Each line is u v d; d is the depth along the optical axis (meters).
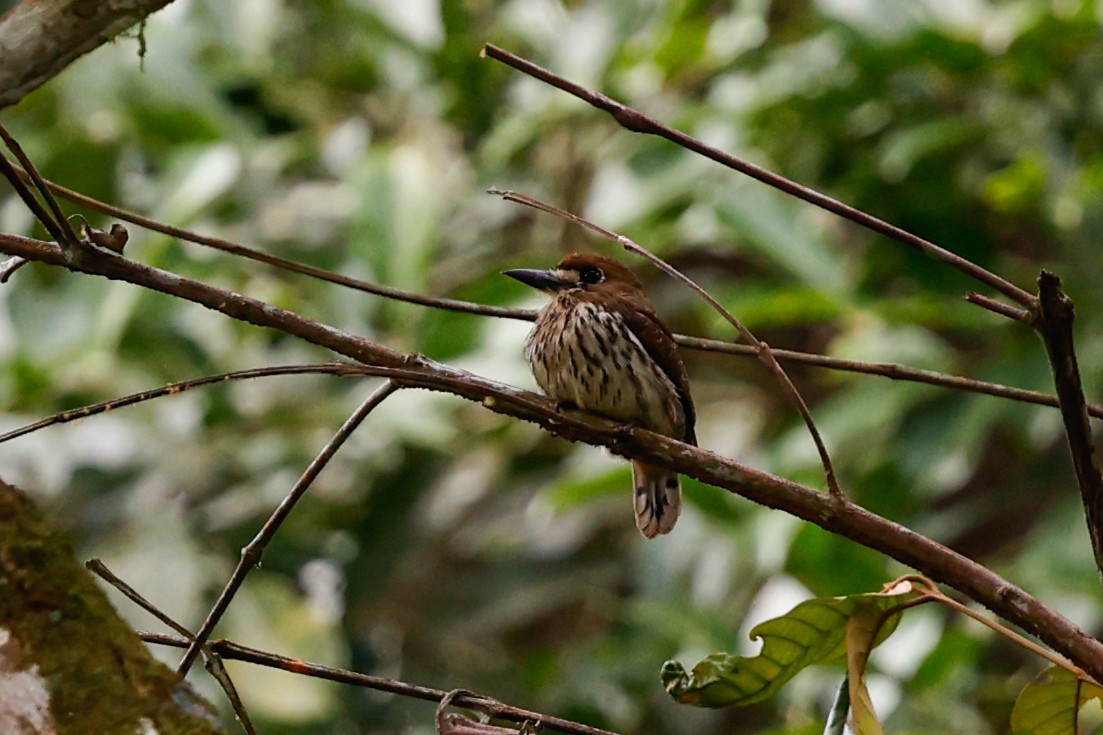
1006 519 12.73
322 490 11.86
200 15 12.48
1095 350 10.84
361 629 12.07
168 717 4.19
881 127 11.71
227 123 11.58
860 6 11.34
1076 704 5.68
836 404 10.95
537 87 12.00
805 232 10.57
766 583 11.38
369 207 10.61
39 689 4.17
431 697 5.64
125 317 10.27
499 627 12.17
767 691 5.73
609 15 11.77
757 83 11.74
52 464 10.88
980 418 10.66
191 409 11.41
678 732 11.45
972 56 11.20
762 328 12.48
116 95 11.34
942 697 9.90
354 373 5.29
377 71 12.52
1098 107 11.20
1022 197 10.97
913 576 5.33
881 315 10.70
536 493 12.10
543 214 12.01
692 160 11.48
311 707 10.14
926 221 11.44
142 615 10.27
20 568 4.25
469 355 10.43
